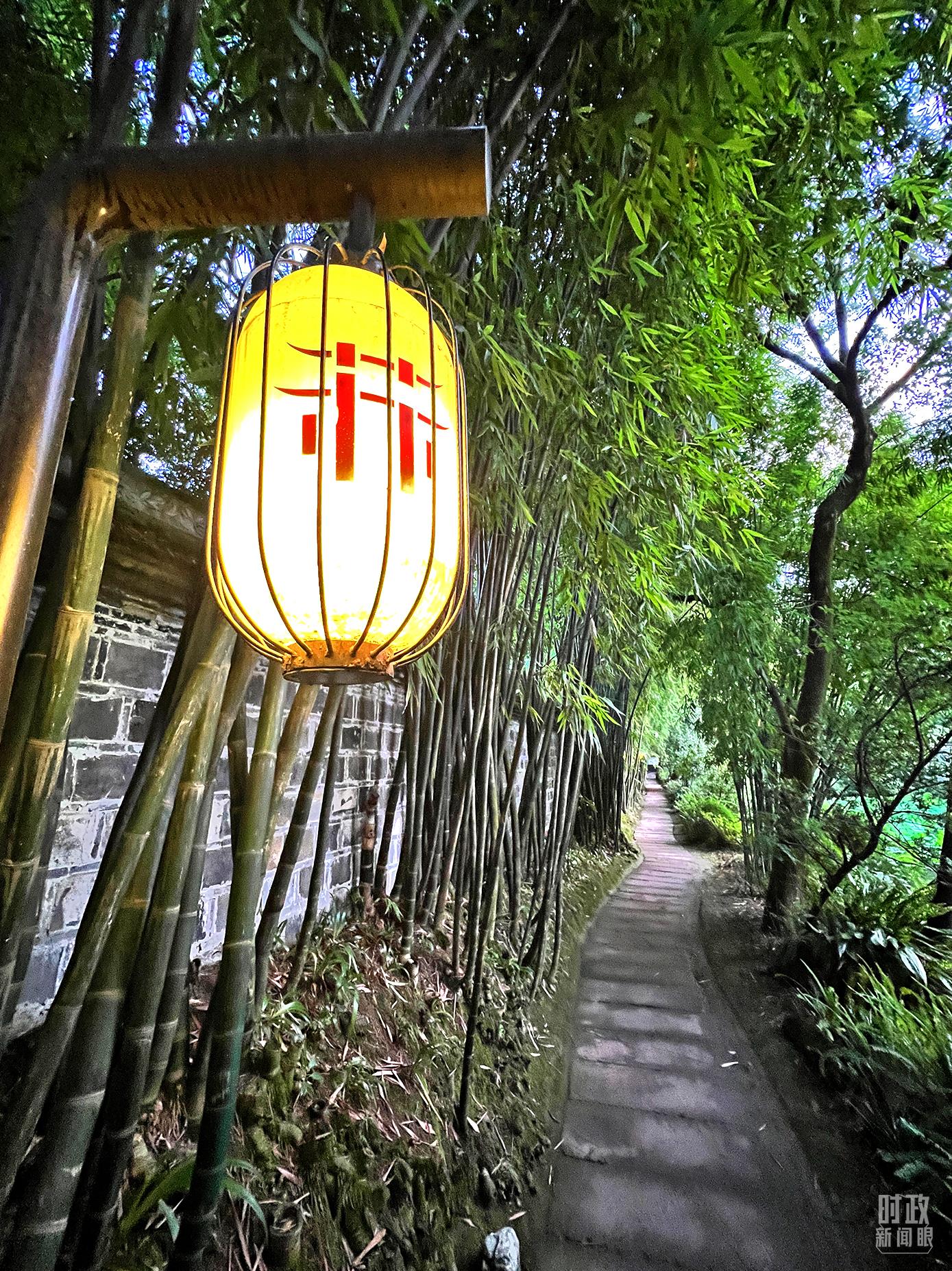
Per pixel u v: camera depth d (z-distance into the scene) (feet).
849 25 3.69
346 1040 5.43
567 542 7.52
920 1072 7.15
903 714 12.06
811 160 7.29
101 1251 2.92
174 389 4.38
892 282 8.44
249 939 3.23
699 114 3.47
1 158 3.90
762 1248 5.83
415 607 2.16
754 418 12.17
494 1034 7.32
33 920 3.47
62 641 2.50
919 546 13.56
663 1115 7.60
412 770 7.28
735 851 23.48
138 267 2.62
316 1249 3.86
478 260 5.09
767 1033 9.75
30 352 1.86
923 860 11.54
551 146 5.00
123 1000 2.85
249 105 3.51
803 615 14.19
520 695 8.25
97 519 2.54
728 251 7.16
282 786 3.97
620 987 11.13
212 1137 3.04
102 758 4.29
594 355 6.22
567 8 3.78
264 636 2.23
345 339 2.15
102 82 2.87
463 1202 5.19
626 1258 5.58
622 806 22.93
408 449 2.16
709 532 12.29
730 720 13.97
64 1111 2.53
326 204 1.99
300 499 2.07
